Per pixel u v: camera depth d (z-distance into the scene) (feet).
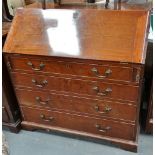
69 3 6.01
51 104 5.55
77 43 4.59
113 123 5.26
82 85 4.91
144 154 5.41
